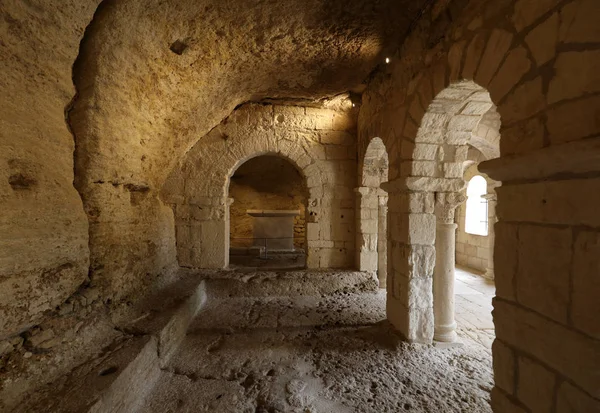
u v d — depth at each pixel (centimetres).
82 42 206
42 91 178
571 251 112
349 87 422
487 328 343
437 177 267
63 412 138
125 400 180
